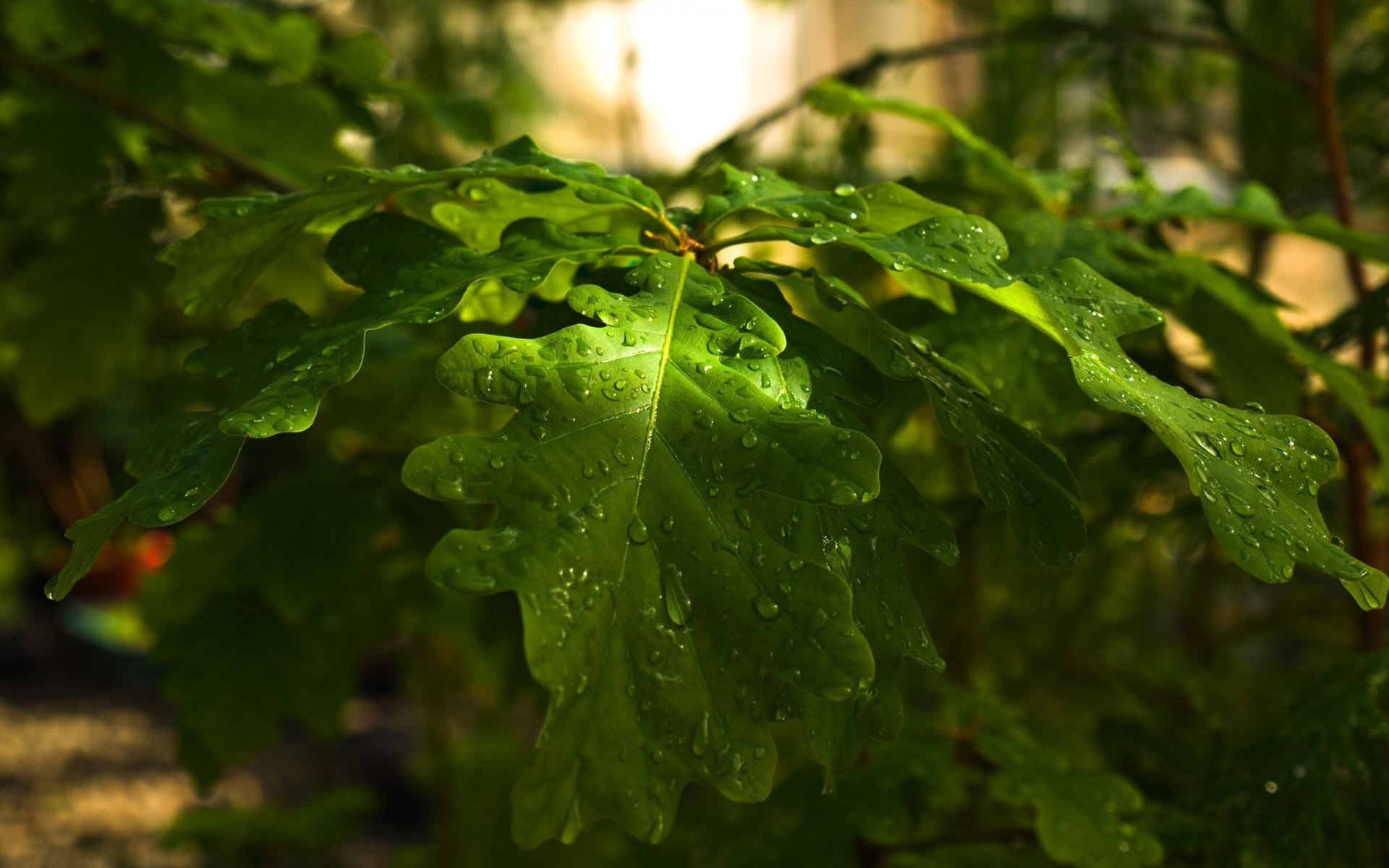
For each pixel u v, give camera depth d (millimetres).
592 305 375
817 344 398
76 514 2779
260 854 1066
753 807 639
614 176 427
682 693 341
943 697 602
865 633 356
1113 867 491
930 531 376
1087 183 833
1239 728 764
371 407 645
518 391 357
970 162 585
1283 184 924
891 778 550
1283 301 536
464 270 396
